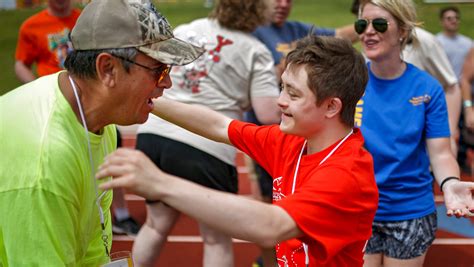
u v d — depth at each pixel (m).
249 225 1.59
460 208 2.50
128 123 1.88
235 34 3.51
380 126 3.00
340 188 1.75
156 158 3.47
